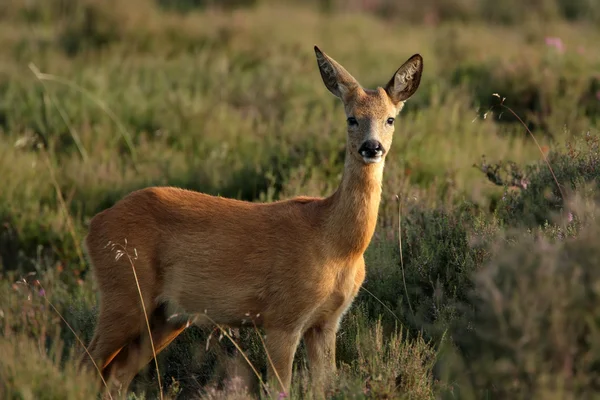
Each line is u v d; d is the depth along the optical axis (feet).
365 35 135.95
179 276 44.60
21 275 55.98
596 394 31.99
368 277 50.21
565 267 34.32
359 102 43.96
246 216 44.55
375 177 42.91
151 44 123.75
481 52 109.91
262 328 47.62
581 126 75.56
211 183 71.05
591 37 129.59
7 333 44.91
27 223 64.03
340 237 42.80
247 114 89.86
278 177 70.28
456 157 69.92
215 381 45.80
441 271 48.29
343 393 37.73
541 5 159.53
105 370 45.57
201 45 124.47
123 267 44.32
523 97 86.02
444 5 166.20
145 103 88.58
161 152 76.89
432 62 109.40
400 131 75.25
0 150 73.41
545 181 50.85
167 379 48.57
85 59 115.75
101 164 74.13
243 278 43.70
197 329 50.29
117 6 126.82
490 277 35.68
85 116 84.17
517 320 33.12
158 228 44.91
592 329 32.68
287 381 43.14
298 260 42.70
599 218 39.42
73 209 68.69
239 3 165.58
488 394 34.94
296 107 88.48
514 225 47.85
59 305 52.26
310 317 43.70
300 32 132.67
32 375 38.47
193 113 84.48
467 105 85.30
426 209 54.80
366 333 45.19
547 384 32.14
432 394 38.65
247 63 114.83
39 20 146.82
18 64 110.52
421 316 45.88
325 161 69.41
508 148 73.56
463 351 41.42
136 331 44.91
